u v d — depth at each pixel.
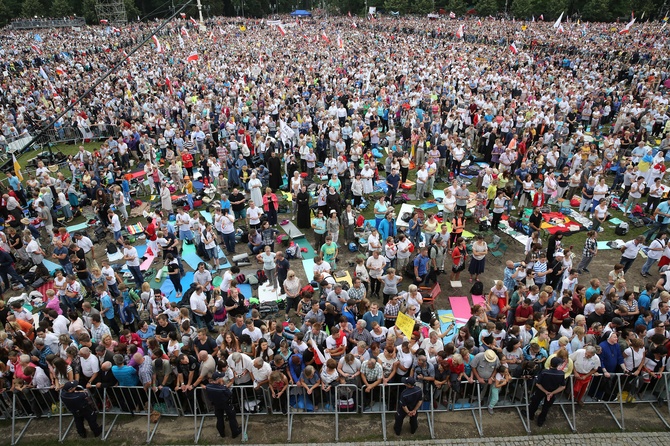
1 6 89.62
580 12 86.88
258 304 13.30
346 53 53.41
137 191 21.48
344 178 19.70
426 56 47.34
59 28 81.94
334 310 11.09
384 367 9.52
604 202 16.09
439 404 9.92
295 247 16.02
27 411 10.09
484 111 26.75
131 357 9.55
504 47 55.94
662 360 9.63
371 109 27.52
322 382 9.48
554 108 26.64
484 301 13.37
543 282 12.94
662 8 78.62
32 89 37.09
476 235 16.92
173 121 30.95
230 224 15.67
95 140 29.23
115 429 9.55
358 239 16.45
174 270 13.30
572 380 9.33
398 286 14.16
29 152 27.47
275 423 9.62
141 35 71.75
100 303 11.87
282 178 22.11
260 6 131.38
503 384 9.31
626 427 9.28
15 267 15.59
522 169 18.83
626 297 11.12
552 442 8.99
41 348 10.26
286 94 33.75
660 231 15.62
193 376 9.49
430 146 22.62
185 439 9.27
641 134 22.58
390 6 106.44
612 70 39.22
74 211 19.44
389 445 8.99
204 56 53.12
